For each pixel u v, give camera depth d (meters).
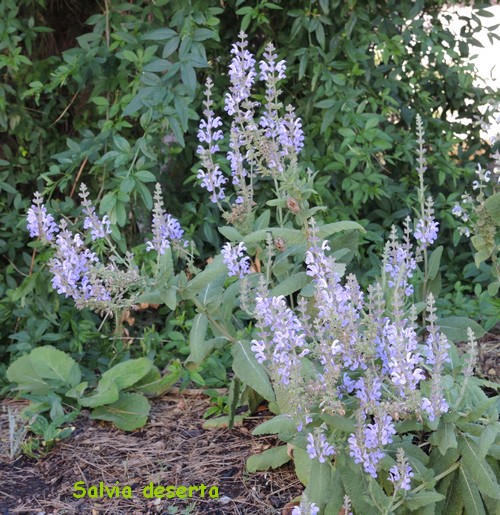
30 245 4.55
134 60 4.26
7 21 4.55
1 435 3.68
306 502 2.50
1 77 5.07
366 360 2.70
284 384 2.66
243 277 3.00
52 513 3.09
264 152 3.29
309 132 4.92
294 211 3.02
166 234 3.26
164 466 3.37
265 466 3.22
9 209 5.09
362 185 4.66
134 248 4.51
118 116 4.68
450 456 2.82
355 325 2.68
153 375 3.98
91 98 4.54
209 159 3.40
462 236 5.24
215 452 3.46
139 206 4.75
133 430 3.69
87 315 4.57
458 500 2.84
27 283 4.48
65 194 5.05
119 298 3.13
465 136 5.44
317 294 2.62
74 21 5.33
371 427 2.55
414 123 5.19
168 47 4.10
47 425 3.63
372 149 4.59
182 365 4.30
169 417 3.81
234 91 3.28
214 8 4.29
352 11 4.57
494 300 4.29
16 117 4.93
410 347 2.56
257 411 3.79
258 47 5.10
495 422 2.61
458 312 4.50
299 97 5.09
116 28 4.56
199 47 4.12
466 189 5.34
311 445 2.60
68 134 5.32
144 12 4.50
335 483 2.76
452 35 5.08
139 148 4.17
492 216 3.48
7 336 4.72
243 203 3.38
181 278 3.15
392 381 2.62
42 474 3.36
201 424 3.72
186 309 4.76
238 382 3.42
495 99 5.20
